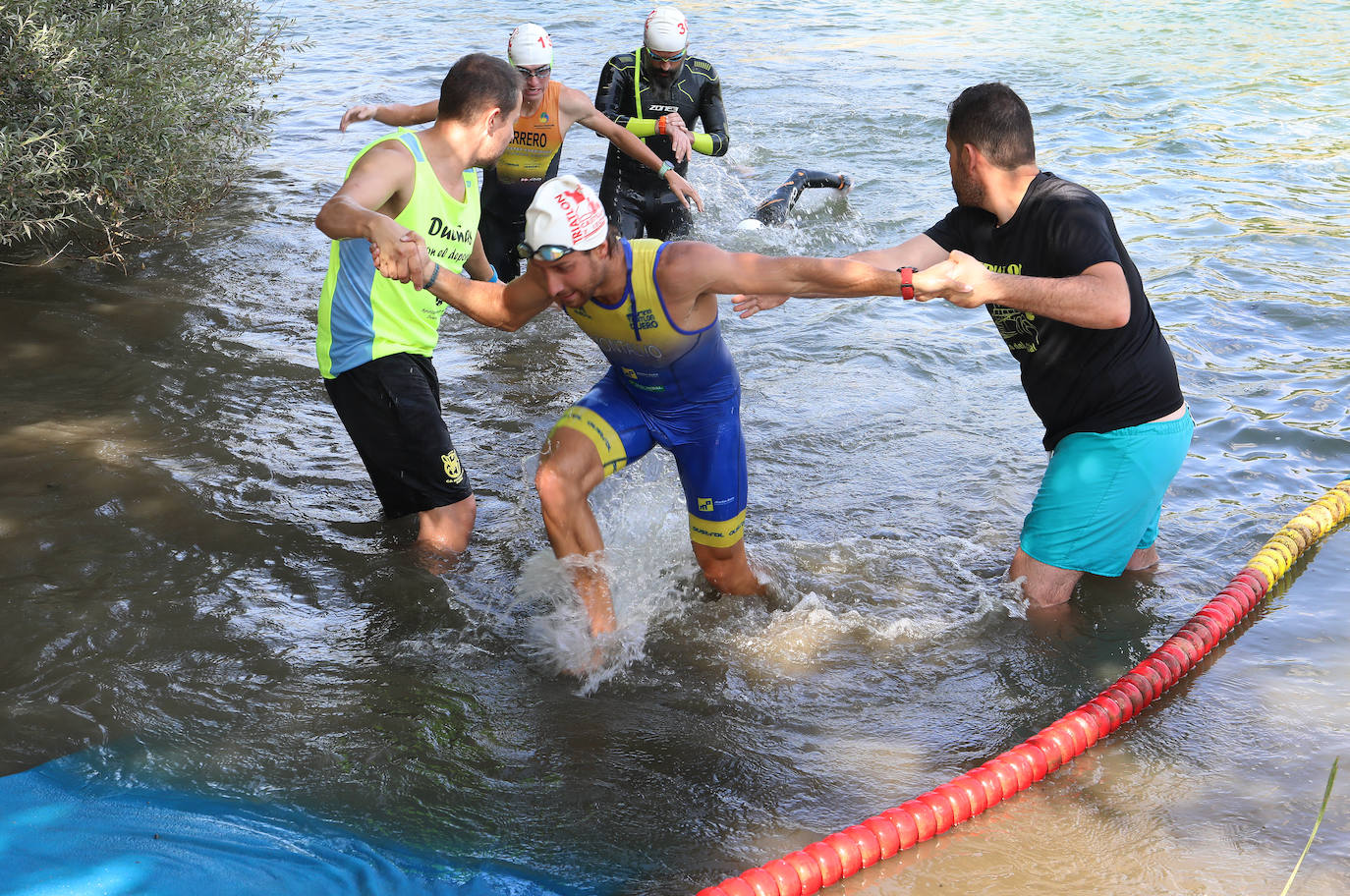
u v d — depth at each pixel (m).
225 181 8.44
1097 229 3.46
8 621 3.58
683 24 7.11
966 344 6.35
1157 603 3.96
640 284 3.35
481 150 3.97
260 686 3.40
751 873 2.63
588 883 2.68
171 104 6.59
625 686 3.51
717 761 3.14
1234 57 13.42
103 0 6.99
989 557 4.26
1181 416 3.84
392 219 3.53
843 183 8.35
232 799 2.93
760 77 12.42
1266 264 7.13
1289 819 2.88
